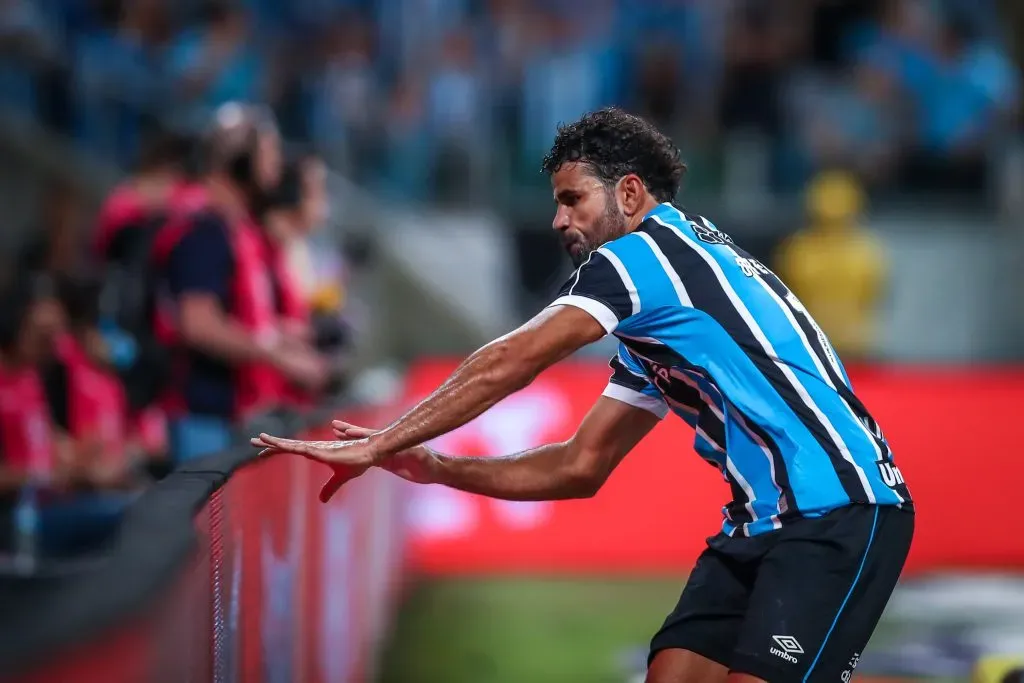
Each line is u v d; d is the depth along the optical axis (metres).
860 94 42.16
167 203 17.03
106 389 18.64
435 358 40.06
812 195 38.22
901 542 9.35
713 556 10.10
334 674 14.20
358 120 40.56
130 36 36.44
